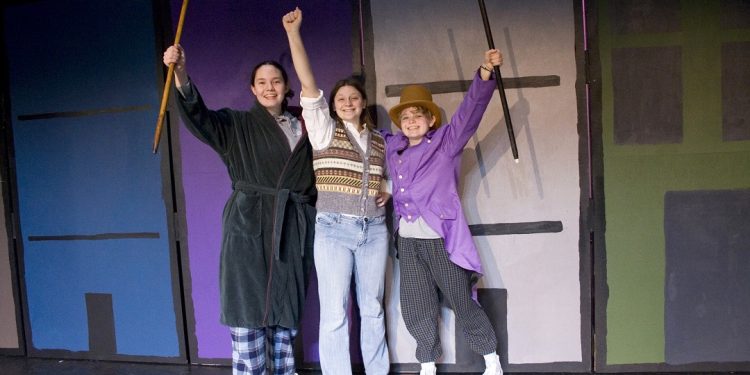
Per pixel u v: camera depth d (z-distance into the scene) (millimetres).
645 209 1943
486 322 1871
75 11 2152
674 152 1918
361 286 1820
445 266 1804
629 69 1905
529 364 2029
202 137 1659
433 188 1757
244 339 1738
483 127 1975
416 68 1967
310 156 1812
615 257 1964
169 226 2152
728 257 1938
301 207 1783
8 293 2350
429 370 1919
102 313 2254
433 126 1845
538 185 1968
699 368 1978
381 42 1975
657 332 1979
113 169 2182
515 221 1987
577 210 1962
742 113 1892
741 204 1918
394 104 1980
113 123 2162
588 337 1999
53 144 2227
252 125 1733
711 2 1874
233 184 1771
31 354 2346
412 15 1958
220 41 2059
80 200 2225
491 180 1984
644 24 1891
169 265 2166
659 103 1909
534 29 1928
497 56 1568
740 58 1880
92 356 2283
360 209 1707
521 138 1961
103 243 2221
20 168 2271
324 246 1719
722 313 1954
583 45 1913
